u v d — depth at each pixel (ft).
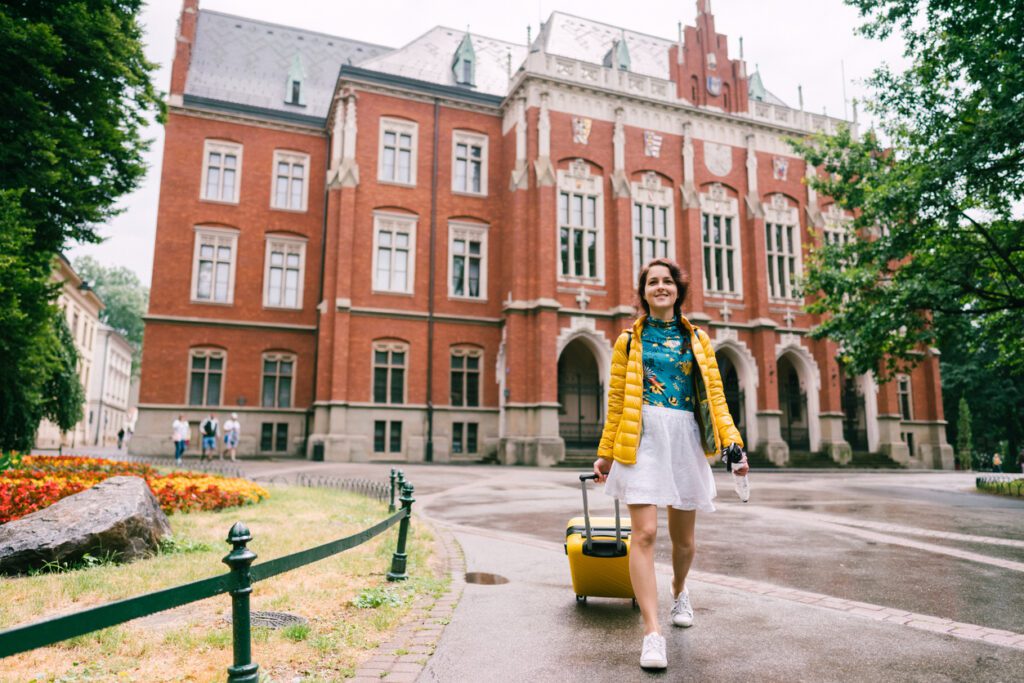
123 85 49.34
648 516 11.71
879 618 14.69
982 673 11.31
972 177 45.60
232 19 112.06
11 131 42.14
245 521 28.07
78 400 70.64
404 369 87.25
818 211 102.53
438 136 93.04
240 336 91.71
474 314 91.25
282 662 11.87
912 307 50.06
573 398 97.19
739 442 11.87
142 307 249.96
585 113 91.20
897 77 51.39
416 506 37.65
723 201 98.58
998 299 49.06
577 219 89.35
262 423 91.04
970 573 19.61
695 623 14.28
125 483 22.54
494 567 20.81
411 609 15.57
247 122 95.86
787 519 31.71
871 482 58.34
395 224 89.61
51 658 12.03
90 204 46.55
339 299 83.92
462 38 108.27
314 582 17.92
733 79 102.27
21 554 18.48
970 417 114.93
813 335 61.46
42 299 42.96
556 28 104.01
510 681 10.97
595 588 15.29
